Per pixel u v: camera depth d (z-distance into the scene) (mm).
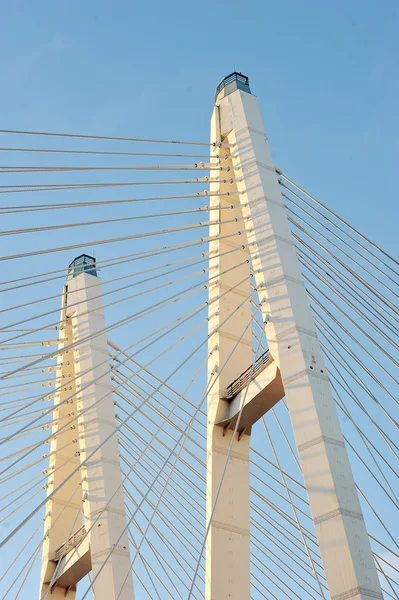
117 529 30188
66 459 35438
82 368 33531
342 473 20875
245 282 28875
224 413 26750
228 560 24844
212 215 29391
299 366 22750
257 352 25297
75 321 35000
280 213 26422
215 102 30266
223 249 28797
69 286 36250
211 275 28969
